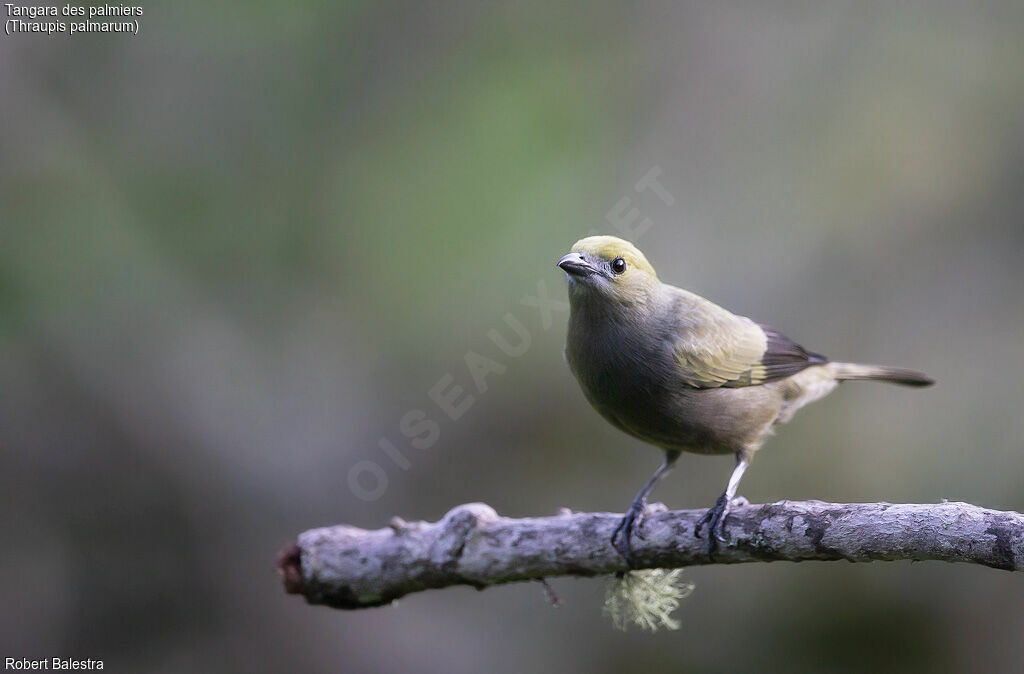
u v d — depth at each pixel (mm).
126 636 14523
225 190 15312
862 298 15258
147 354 14773
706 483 15023
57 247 14438
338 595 8523
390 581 8383
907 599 13898
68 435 14617
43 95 14898
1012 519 6410
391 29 15883
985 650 13609
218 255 15227
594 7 16188
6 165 14453
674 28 16188
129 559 14688
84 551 14625
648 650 14430
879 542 6855
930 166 15688
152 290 14867
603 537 7957
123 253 14766
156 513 14773
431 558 8250
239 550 14812
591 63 16047
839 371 10734
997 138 15734
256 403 15055
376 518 14977
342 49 15758
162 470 14781
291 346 15242
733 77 16031
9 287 14070
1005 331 14969
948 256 15406
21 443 14438
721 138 15820
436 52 15945
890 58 16125
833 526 7074
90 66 15133
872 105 15922
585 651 14594
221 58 15500
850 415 14852
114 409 14656
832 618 14109
